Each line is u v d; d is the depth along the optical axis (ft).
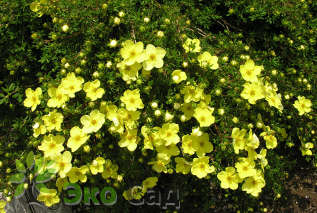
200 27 1.83
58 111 1.50
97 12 1.48
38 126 1.43
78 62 1.51
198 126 1.43
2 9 1.54
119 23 1.47
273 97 1.51
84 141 1.35
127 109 1.36
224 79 1.46
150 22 1.54
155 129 1.38
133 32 1.49
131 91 1.37
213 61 1.47
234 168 1.43
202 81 1.44
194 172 1.42
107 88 1.48
